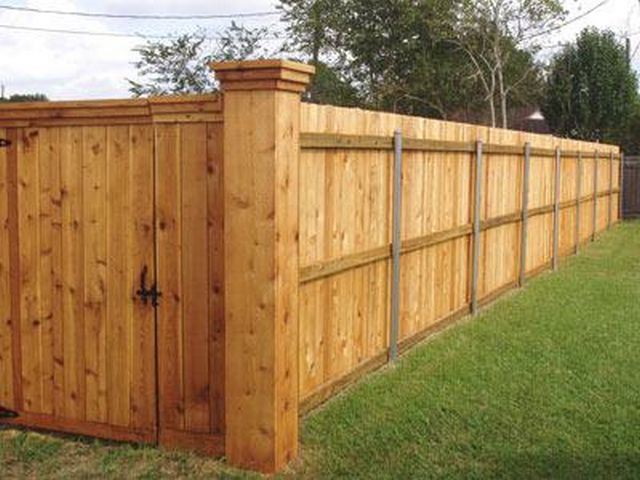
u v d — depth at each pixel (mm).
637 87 31438
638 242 16891
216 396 4879
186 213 4844
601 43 29797
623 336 7910
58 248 5199
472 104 34656
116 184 5000
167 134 4840
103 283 5098
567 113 30234
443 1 32969
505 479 4566
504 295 10297
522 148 10781
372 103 34344
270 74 4406
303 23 35406
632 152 31016
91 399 5211
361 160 6258
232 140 4555
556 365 6859
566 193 13930
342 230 5996
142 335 5027
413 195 7309
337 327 6039
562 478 4570
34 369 5348
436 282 8031
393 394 6078
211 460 4824
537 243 11992
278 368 4633
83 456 4965
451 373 6617
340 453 4945
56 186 5156
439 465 4770
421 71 34031
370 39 34656
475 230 8930
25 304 5324
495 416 5590
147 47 27422
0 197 5301
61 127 5098
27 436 5301
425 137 7465
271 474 4637
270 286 4559
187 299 4891
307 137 5332
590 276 11953
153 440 5062
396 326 7016
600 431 5297
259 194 4527
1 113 5195
